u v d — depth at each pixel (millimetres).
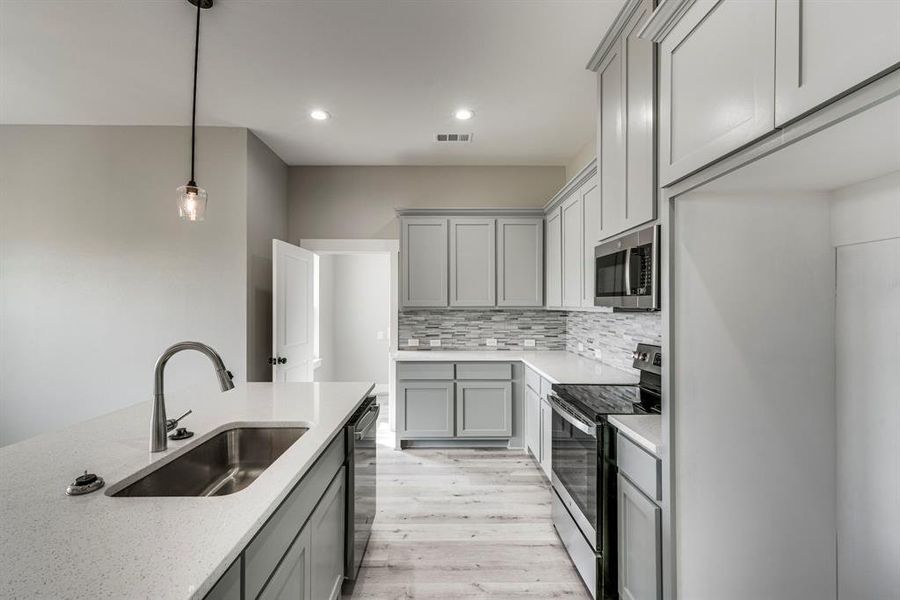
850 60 713
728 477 1283
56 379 3264
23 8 1969
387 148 3730
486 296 3869
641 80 1773
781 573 1287
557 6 1935
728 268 1283
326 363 5801
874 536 1184
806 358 1295
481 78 2570
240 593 876
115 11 1987
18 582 694
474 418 3639
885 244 1134
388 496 2820
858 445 1223
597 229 2512
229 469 1668
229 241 3289
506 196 4207
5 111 3053
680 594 1273
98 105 2951
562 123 3211
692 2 1149
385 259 6105
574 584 1972
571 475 2055
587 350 3627
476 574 2035
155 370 1325
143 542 817
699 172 1166
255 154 3447
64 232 3266
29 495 1013
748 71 946
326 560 1521
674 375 1273
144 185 3273
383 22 2059
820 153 942
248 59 2389
